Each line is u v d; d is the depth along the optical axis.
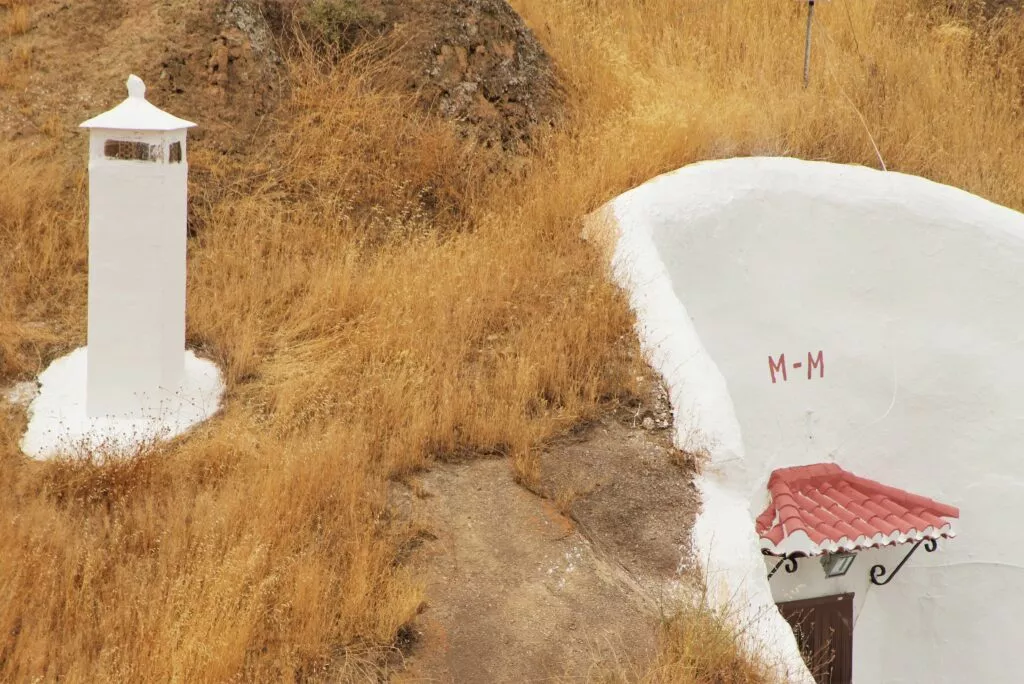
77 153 8.16
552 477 6.17
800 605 8.09
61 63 8.61
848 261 8.21
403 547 5.61
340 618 5.09
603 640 5.29
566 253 7.72
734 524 6.04
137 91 5.95
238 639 4.76
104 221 5.91
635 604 5.54
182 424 6.14
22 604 4.85
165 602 4.94
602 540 5.91
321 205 8.30
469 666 5.07
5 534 5.12
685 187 7.89
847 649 8.24
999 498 8.10
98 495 5.57
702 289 7.87
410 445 6.14
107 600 4.98
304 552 5.29
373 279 7.41
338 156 8.49
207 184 8.12
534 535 5.84
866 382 8.25
